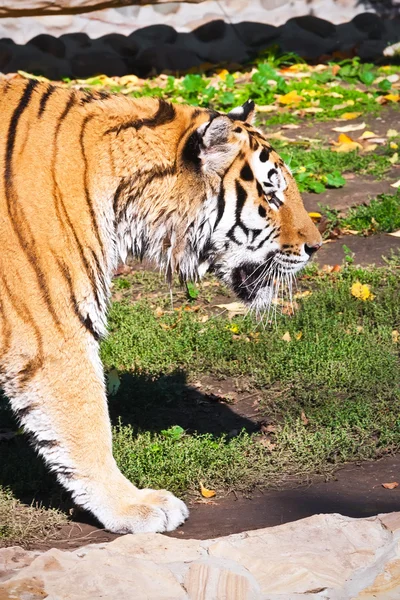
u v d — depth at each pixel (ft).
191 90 70.38
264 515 25.73
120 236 26.03
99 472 24.93
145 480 27.50
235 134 25.86
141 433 30.91
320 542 22.99
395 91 70.28
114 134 25.30
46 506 26.86
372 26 81.61
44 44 79.30
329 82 74.49
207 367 36.09
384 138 59.88
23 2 72.49
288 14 81.25
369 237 46.96
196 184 25.79
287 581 21.57
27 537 25.03
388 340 36.19
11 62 79.36
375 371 33.71
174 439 29.94
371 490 26.94
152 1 75.61
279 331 37.68
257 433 30.96
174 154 25.71
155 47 80.53
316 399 32.37
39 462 29.04
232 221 26.71
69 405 24.52
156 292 43.52
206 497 27.12
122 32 79.77
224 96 68.08
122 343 37.52
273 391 33.78
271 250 27.50
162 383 34.12
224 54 81.46
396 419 30.60
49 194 24.14
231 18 80.79
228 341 37.35
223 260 27.53
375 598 21.11
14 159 24.21
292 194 27.61
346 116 64.90
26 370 24.34
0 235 23.77
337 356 35.19
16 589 21.11
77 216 24.45
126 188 25.49
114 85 75.97
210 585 21.31
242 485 27.48
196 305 41.83
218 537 23.86
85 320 24.66
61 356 24.30
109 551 22.61
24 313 24.00
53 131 24.84
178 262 26.81
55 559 22.39
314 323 37.83
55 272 24.00
